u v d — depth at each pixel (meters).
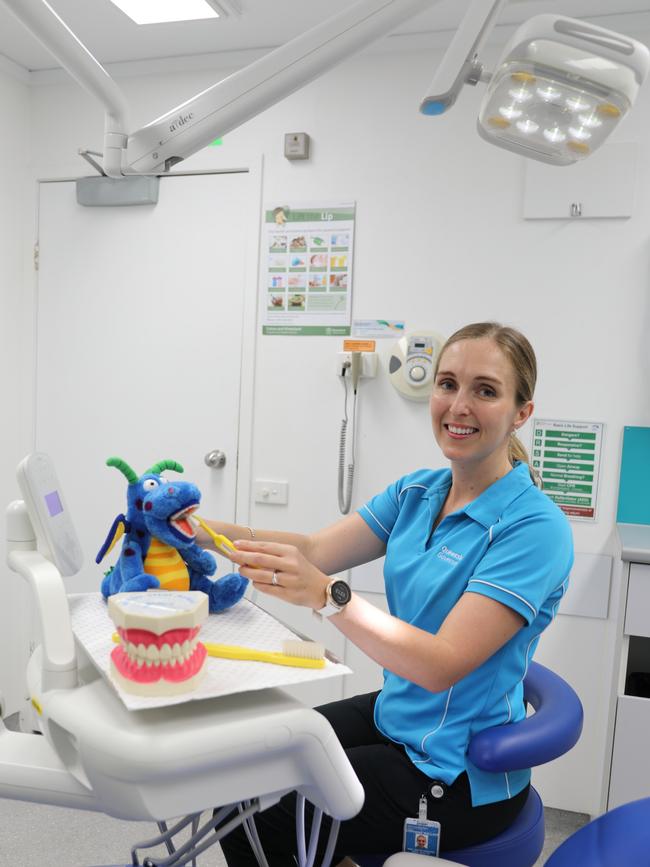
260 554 0.95
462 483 1.31
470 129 2.20
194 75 2.41
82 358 2.60
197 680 0.70
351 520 1.49
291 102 2.34
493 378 1.19
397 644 0.99
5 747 0.82
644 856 0.86
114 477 2.59
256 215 2.39
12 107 2.51
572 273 2.15
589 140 0.94
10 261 2.57
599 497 2.17
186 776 0.66
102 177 2.50
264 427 2.44
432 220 2.25
